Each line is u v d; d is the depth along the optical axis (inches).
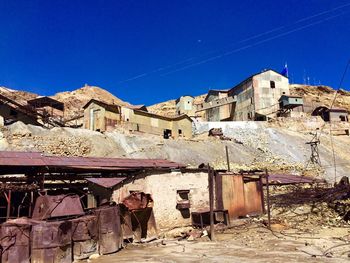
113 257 559.5
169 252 587.5
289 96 2775.6
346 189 971.3
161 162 1009.5
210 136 2306.8
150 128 2206.0
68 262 523.5
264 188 1302.9
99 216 586.9
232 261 511.2
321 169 1907.0
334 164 1897.1
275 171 1739.7
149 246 644.1
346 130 2716.5
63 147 1583.4
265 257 528.7
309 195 1079.0
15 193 754.2
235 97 3068.4
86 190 848.9
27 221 520.4
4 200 741.9
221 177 877.2
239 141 2245.3
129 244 655.8
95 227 574.2
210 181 724.7
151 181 765.9
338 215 816.3
